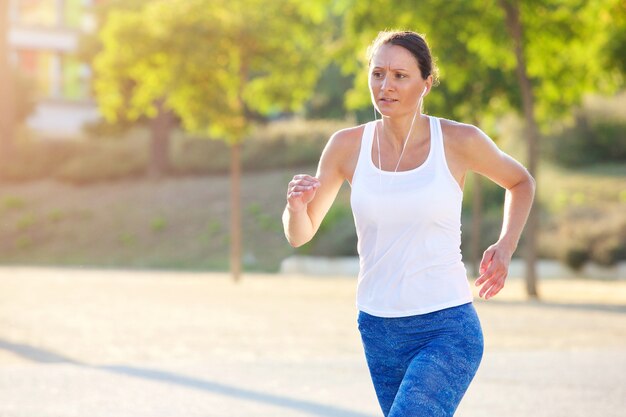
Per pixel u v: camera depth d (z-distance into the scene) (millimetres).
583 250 45906
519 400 14180
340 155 7281
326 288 37656
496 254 7059
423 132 7113
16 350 19719
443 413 6637
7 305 29297
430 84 7102
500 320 25391
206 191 62750
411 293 6949
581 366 17438
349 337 21781
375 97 7031
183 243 55781
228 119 41094
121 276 44156
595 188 53469
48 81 94625
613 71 34938
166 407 13742
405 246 6965
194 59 39688
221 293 34469
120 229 58875
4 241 59844
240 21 40469
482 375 16469
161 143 68062
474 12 33406
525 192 7238
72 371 16984
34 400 14273
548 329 23391
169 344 20609
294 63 41656
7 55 69312
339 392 14906
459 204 7086
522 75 33250
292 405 13836
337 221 53438
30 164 71000
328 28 41719
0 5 67750
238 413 13289
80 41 76188
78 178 68062
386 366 7145
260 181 63375
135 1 45281
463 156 7113
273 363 17891
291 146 67688
